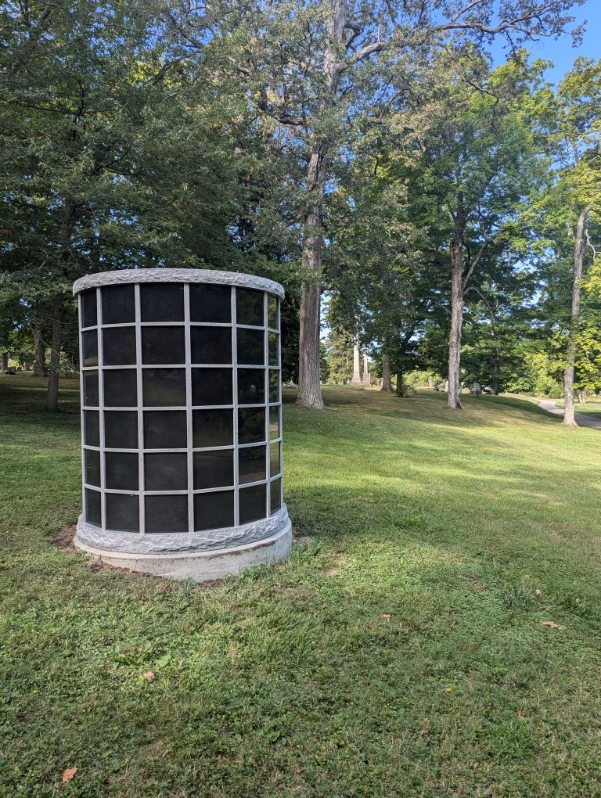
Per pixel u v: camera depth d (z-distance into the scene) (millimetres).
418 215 22188
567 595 4207
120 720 2447
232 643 3117
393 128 15867
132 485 3961
